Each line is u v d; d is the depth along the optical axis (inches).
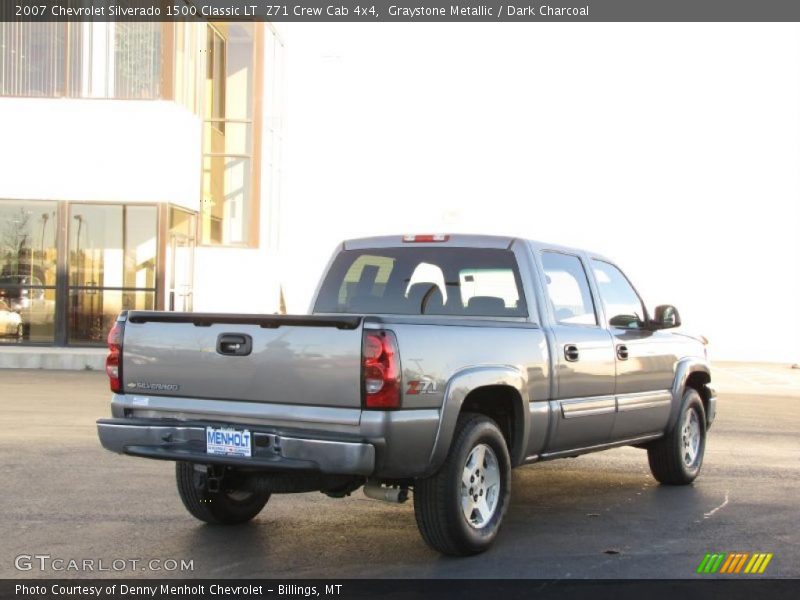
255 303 964.6
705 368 359.3
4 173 787.4
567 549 255.8
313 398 221.8
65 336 786.2
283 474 239.1
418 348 224.8
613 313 321.7
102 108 789.2
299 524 278.8
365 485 242.2
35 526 267.7
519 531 274.8
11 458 361.4
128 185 788.0
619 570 237.0
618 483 349.7
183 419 237.3
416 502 239.5
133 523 273.7
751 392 749.3
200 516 269.3
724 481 355.9
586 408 287.1
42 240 789.9
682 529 279.0
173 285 823.1
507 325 260.5
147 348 241.9
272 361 225.6
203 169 960.3
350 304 303.6
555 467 381.7
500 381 248.4
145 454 236.7
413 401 222.1
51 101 788.0
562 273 296.8
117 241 791.7
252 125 967.6
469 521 244.8
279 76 1056.8
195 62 856.3
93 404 529.7
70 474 335.0
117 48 791.7
